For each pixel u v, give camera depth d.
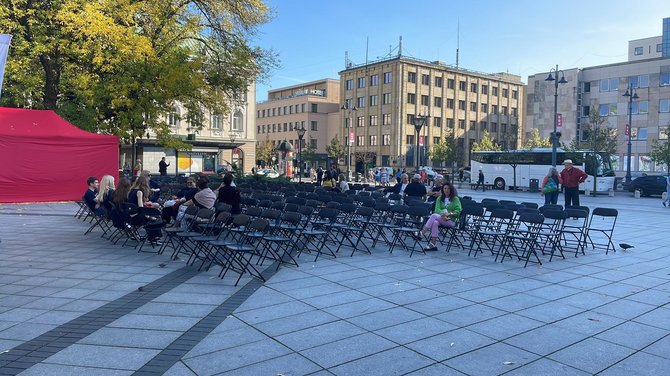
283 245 11.03
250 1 20.42
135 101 18.89
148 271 8.61
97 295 7.08
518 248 11.09
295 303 6.77
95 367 4.63
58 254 10.00
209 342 5.30
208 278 8.15
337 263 9.48
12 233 12.58
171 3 19.41
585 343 5.36
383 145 73.50
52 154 14.22
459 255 10.46
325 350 5.10
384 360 4.86
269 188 20.14
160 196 17.83
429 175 47.06
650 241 12.65
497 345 5.28
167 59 18.88
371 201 13.31
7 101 19.62
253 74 21.95
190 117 21.44
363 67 76.75
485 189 40.53
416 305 6.71
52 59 18.67
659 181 32.41
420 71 73.12
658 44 80.88
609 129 42.75
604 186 33.53
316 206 12.82
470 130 78.31
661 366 4.77
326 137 94.19
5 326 5.75
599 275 8.64
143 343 5.25
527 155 37.75
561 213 10.54
